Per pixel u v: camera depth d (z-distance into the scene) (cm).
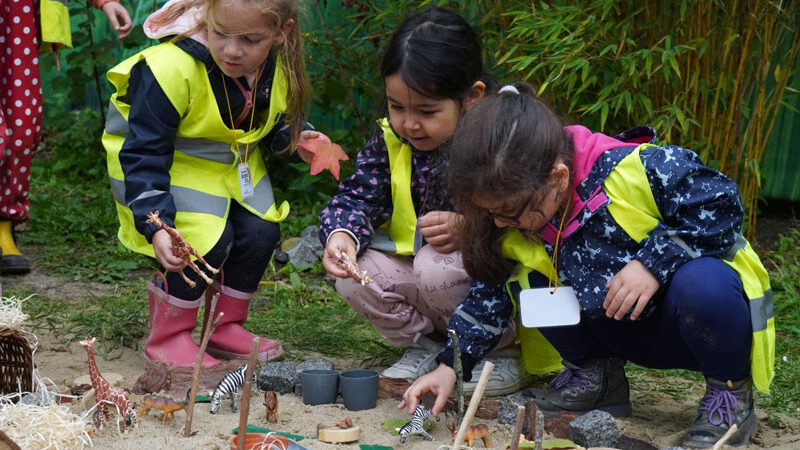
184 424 256
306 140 331
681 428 281
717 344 250
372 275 305
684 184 248
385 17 521
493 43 486
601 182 252
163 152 305
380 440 253
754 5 458
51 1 421
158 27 309
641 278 247
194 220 312
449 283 295
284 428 261
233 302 332
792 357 366
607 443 244
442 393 259
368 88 593
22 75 419
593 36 424
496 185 227
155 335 318
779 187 582
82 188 618
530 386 316
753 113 492
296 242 510
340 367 341
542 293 263
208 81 307
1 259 452
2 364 258
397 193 308
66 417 224
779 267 501
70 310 402
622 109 493
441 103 277
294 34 323
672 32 463
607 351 286
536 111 238
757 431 279
